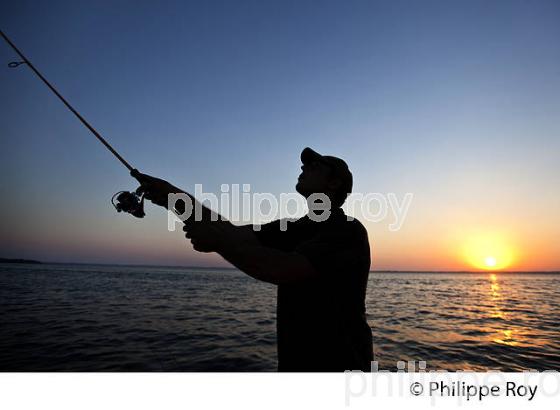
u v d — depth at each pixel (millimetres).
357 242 1192
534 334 10773
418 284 51031
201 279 54594
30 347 8188
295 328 1229
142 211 1290
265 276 917
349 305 1177
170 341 9086
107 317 13047
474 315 15320
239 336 9984
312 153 1387
